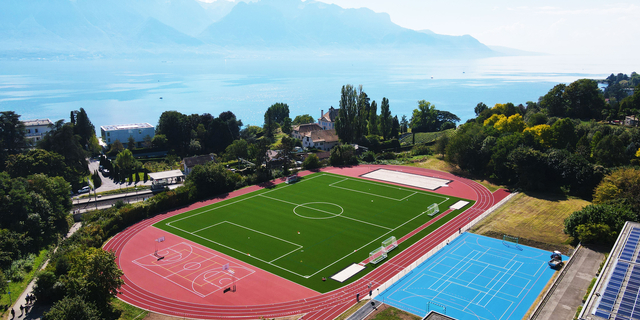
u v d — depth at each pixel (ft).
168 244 265.75
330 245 261.24
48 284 200.75
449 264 231.71
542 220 290.15
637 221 241.96
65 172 392.06
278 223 298.35
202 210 327.67
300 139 634.84
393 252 249.96
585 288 192.54
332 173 436.76
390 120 639.35
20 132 439.63
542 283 208.74
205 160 466.29
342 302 197.88
